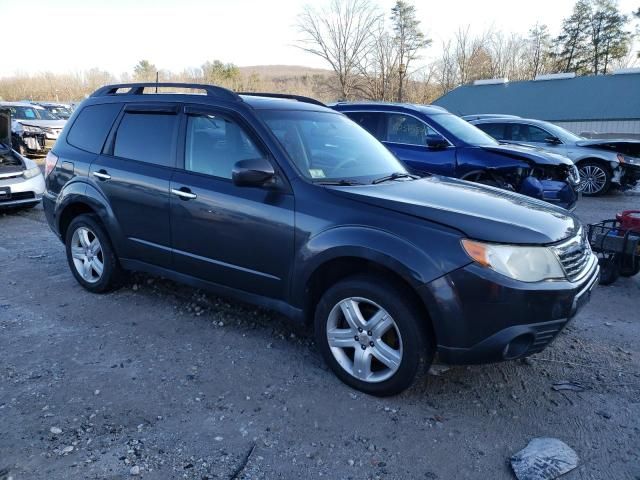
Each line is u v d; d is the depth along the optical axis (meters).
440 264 2.89
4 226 7.92
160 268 4.34
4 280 5.29
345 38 35.44
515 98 34.38
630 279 5.64
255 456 2.68
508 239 2.89
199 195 3.86
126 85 4.75
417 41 36.56
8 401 3.10
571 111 32.19
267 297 3.70
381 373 3.21
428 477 2.57
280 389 3.31
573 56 54.91
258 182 3.45
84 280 4.92
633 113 30.70
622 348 3.99
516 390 3.37
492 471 2.62
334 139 4.15
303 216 3.37
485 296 2.82
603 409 3.18
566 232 3.19
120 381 3.36
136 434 2.82
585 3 53.50
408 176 4.12
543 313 2.87
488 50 43.78
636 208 10.30
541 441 2.81
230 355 3.74
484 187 4.00
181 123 4.15
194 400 3.16
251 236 3.61
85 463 2.58
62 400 3.12
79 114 5.05
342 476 2.56
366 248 3.06
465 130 7.98
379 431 2.92
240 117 3.84
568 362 3.75
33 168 8.82
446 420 3.04
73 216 5.05
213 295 4.86
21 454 2.63
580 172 11.84
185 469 2.57
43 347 3.82
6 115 8.90
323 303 3.36
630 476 2.60
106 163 4.56
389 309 3.06
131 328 4.16
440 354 2.98
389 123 8.13
